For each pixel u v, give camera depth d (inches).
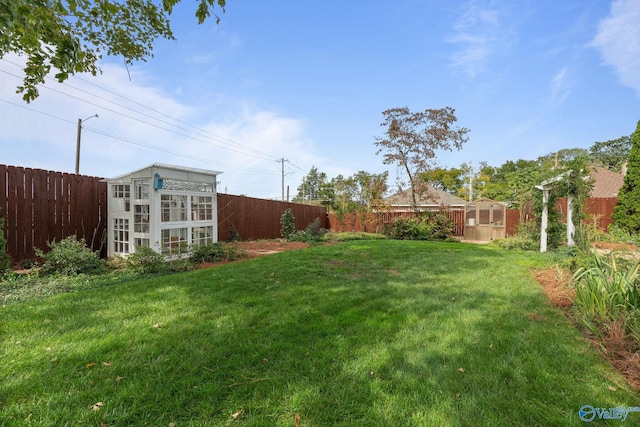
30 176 250.7
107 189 301.3
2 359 89.7
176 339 104.5
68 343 100.5
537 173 456.1
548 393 77.2
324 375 84.6
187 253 272.1
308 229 527.5
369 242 411.8
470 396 75.8
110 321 120.0
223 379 82.6
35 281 183.2
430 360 92.8
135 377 82.4
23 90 120.0
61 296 152.1
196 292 159.3
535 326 118.6
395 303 145.8
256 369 87.5
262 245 409.7
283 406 71.9
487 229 553.0
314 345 102.3
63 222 271.4
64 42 106.6
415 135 612.1
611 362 92.0
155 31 155.1
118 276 201.5
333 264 239.6
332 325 118.8
